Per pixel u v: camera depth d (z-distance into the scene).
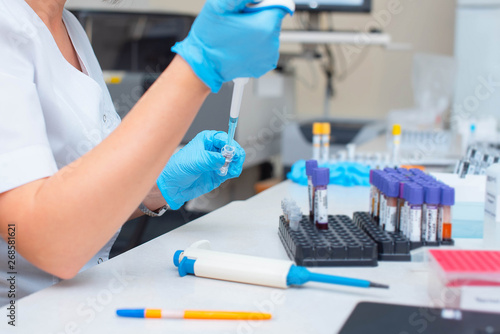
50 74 0.93
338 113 3.42
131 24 1.92
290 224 0.85
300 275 0.68
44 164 0.74
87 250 0.71
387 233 0.84
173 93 0.69
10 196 0.71
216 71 0.71
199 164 0.97
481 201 0.88
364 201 1.22
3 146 0.73
